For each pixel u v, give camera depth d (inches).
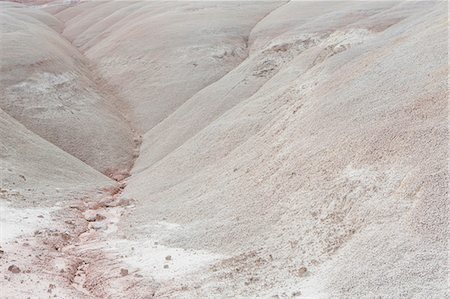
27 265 674.8
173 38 2240.4
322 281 531.2
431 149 628.1
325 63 1255.5
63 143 1471.5
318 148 817.5
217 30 2304.4
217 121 1386.6
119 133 1625.2
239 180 933.8
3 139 1229.1
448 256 478.6
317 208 685.9
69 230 911.7
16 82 1662.2
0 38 1990.7
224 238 745.0
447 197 541.6
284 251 641.0
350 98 917.8
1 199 953.5
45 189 1096.2
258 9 2800.2
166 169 1255.5
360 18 1989.4
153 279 653.3
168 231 848.3
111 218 1017.5
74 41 3053.6
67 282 663.8
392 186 614.2
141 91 1937.7
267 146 1005.2
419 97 768.9
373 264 512.7
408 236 525.0
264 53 1807.3
